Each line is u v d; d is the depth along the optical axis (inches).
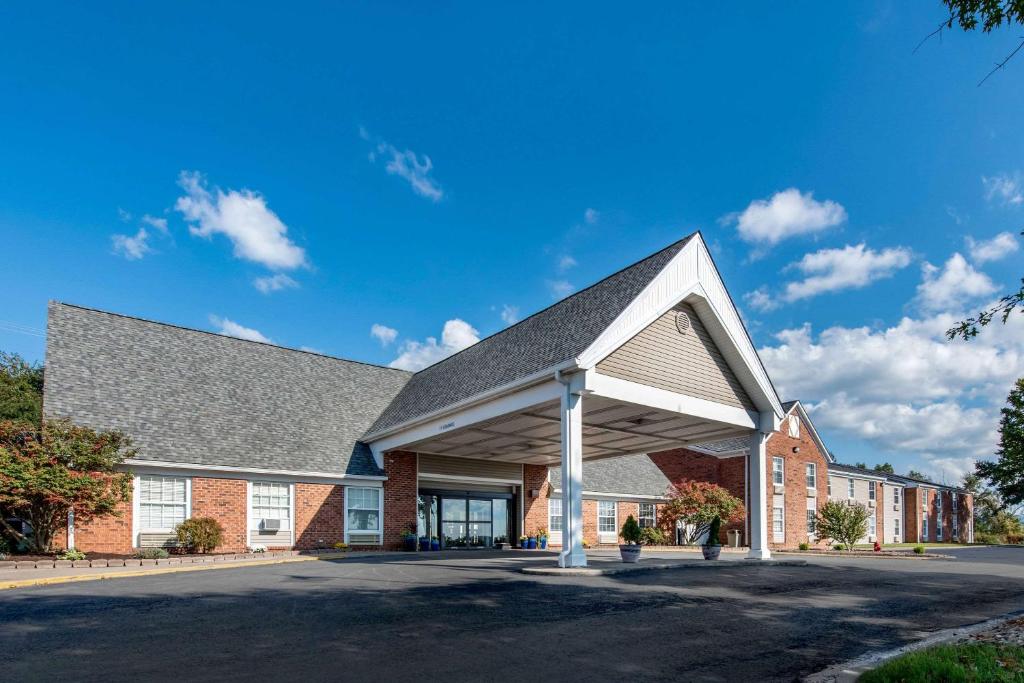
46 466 634.2
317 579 507.5
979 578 621.3
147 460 732.0
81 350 824.3
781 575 583.2
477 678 245.0
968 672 245.1
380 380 1127.0
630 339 646.5
